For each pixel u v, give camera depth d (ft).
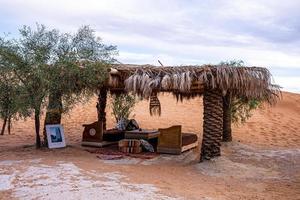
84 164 30.30
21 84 34.71
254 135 57.00
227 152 40.78
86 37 37.35
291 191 26.45
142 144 39.32
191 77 32.94
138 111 74.38
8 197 20.80
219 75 32.45
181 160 36.04
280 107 94.63
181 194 22.94
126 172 28.63
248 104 50.83
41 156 33.35
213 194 24.17
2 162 30.04
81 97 38.63
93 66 35.55
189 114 74.79
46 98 36.09
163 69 35.50
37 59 34.01
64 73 34.88
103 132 42.14
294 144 50.11
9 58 33.63
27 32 35.22
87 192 21.65
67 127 57.21
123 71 37.68
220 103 35.29
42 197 20.67
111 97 52.37
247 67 33.65
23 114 34.99
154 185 24.82
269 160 37.52
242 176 30.81
